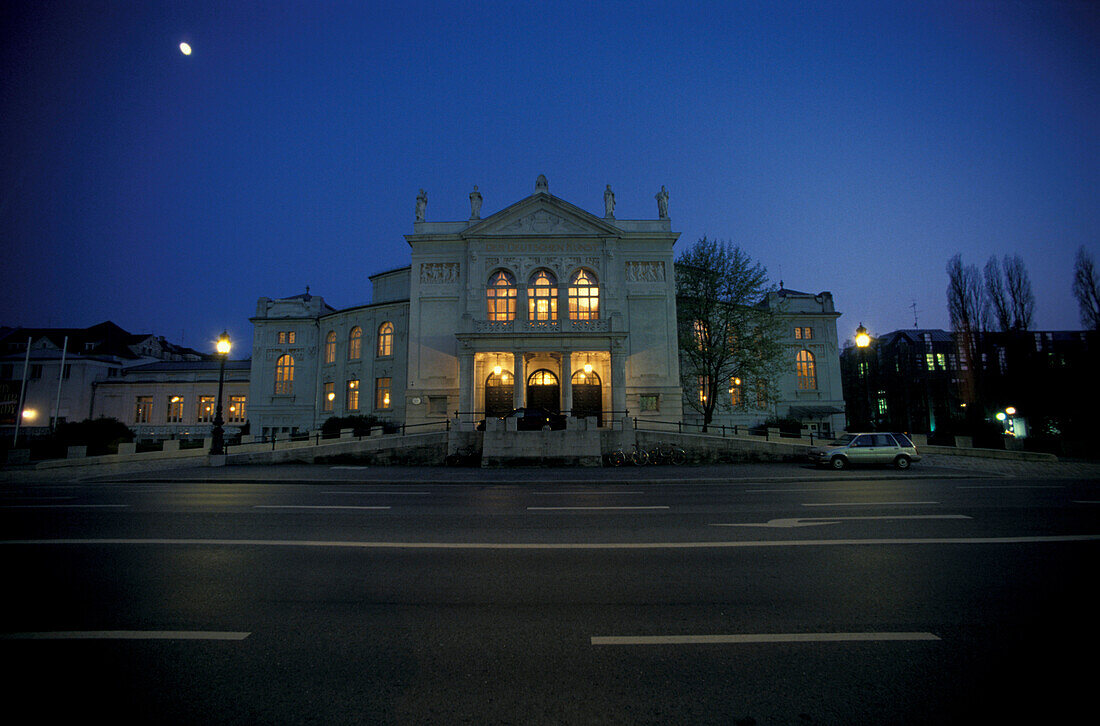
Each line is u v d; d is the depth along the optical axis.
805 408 39.50
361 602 5.34
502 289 33.66
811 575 6.20
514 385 29.70
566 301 33.09
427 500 12.89
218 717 3.25
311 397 40.84
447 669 3.93
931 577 6.07
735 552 7.30
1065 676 3.71
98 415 46.50
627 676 3.82
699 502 12.30
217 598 5.43
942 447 26.75
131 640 4.37
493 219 33.84
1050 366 33.88
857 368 59.38
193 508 11.38
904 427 52.53
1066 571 6.26
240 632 4.57
